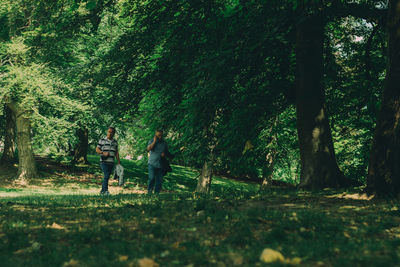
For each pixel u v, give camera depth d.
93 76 15.10
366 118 17.70
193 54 11.06
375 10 10.24
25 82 21.00
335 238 4.47
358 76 14.72
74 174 29.69
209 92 9.09
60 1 15.02
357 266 3.33
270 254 3.53
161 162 11.85
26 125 25.34
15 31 23.16
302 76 9.78
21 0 20.42
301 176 9.91
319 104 9.71
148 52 13.21
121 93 14.09
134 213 6.25
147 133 19.83
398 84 7.55
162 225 5.22
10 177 25.89
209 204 6.82
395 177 7.56
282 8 9.49
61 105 22.69
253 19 10.02
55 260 3.64
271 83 10.80
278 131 18.42
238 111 10.64
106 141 12.27
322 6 9.48
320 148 9.62
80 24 15.20
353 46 16.95
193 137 12.20
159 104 14.33
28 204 8.39
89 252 3.89
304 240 4.36
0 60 22.16
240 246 4.19
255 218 5.40
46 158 37.22
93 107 22.95
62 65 24.67
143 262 3.38
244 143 11.71
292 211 6.31
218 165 13.95
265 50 9.65
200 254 3.76
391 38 7.71
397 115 7.58
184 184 30.86
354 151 22.72
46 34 15.86
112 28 24.53
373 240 4.39
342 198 7.77
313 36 9.70
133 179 30.22
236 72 9.55
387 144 7.62
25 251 4.09
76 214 6.43
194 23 11.44
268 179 22.08
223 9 11.47
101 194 12.27
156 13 12.20
